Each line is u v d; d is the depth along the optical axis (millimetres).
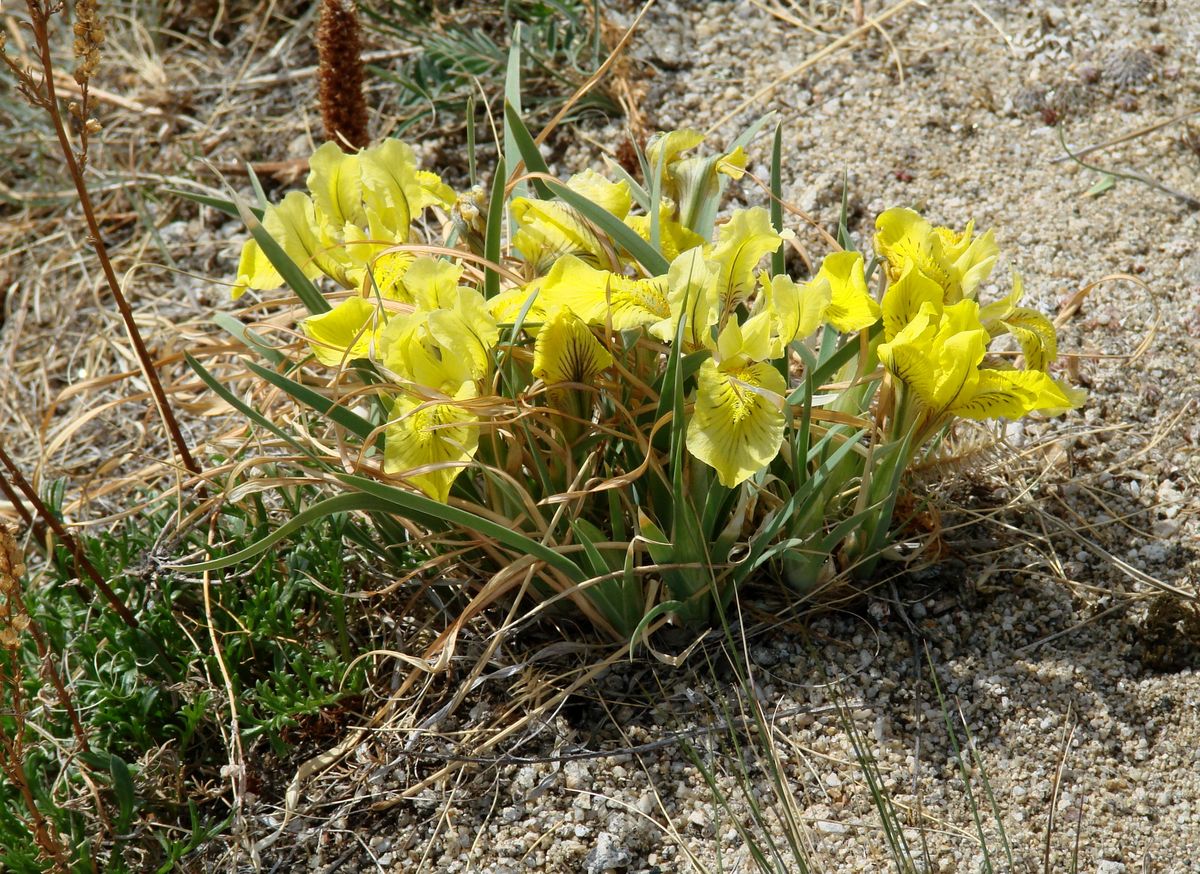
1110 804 711
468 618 733
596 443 729
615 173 850
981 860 702
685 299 693
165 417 762
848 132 854
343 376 745
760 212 701
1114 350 794
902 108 859
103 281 876
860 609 744
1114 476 772
